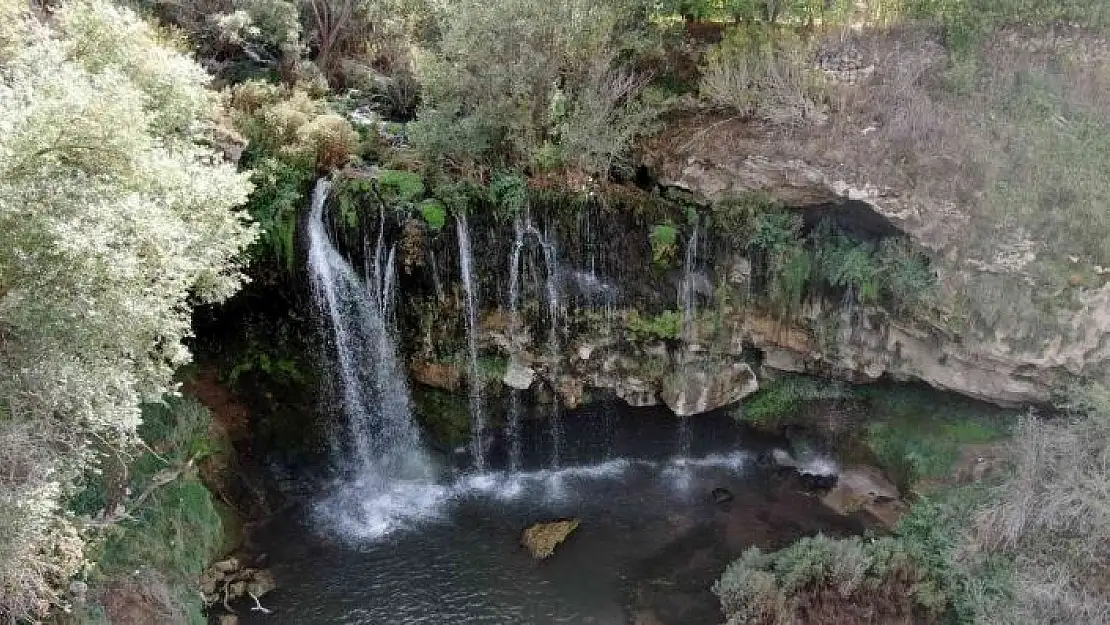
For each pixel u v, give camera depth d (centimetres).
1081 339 1187
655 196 1440
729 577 1153
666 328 1463
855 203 1324
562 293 1436
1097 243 1173
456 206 1353
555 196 1392
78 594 871
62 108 738
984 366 1279
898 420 1423
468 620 1123
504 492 1427
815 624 1077
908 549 1159
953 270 1252
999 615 1028
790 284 1400
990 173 1259
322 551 1257
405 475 1464
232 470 1334
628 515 1359
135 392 818
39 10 1171
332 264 1371
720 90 1453
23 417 755
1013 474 1192
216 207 934
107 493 1015
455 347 1441
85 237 692
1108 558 1052
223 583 1149
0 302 716
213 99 1348
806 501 1387
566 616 1135
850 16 1603
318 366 1427
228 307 1351
